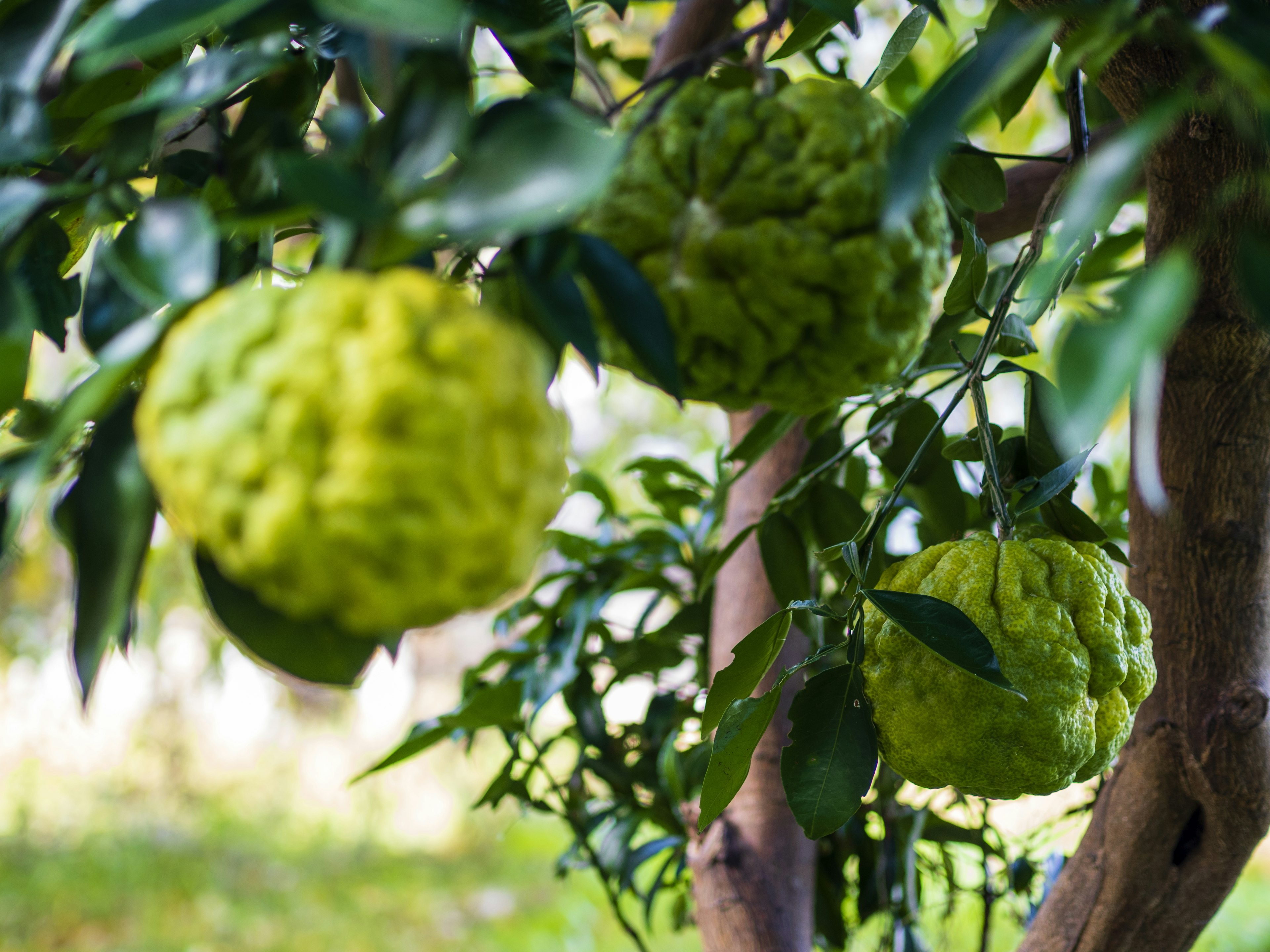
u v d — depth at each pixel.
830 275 0.59
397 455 0.40
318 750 6.94
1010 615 0.76
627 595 1.78
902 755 0.78
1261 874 4.10
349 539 0.40
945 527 1.07
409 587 0.41
